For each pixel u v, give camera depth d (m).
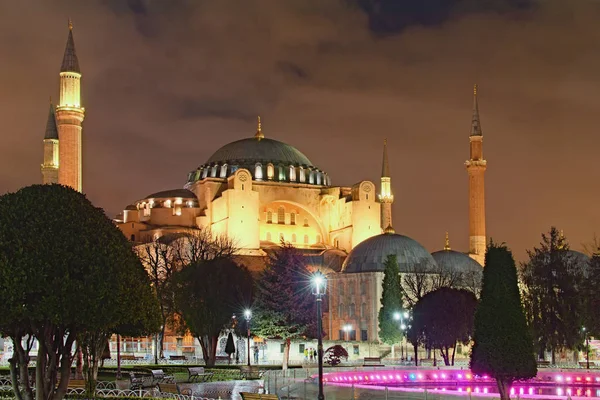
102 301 30.02
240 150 149.25
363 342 99.06
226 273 72.94
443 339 76.81
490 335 37.00
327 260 127.56
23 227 29.17
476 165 133.25
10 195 30.20
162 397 36.38
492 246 38.12
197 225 133.25
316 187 145.12
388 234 118.94
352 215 137.88
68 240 29.55
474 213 133.25
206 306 70.56
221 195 134.50
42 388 29.64
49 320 29.23
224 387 46.62
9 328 29.61
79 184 108.44
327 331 115.12
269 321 71.31
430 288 110.12
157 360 77.75
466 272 118.12
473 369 37.59
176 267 98.25
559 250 76.25
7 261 28.33
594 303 71.00
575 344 74.25
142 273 36.91
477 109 136.00
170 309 83.25
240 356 87.00
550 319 74.38
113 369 55.88
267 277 74.50
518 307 37.25
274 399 30.14
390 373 62.62
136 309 33.28
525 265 82.31
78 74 109.94
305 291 73.31
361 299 111.38
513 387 52.94
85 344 35.22
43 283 28.62
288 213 143.62
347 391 46.53
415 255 114.62
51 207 29.92
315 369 65.12
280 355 88.38
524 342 36.78
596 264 71.75
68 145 107.75
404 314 95.62
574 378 58.84
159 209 133.00
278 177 144.50
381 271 110.69
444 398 41.03
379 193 148.88
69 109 107.88
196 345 95.94
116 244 31.34
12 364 30.05
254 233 131.00
